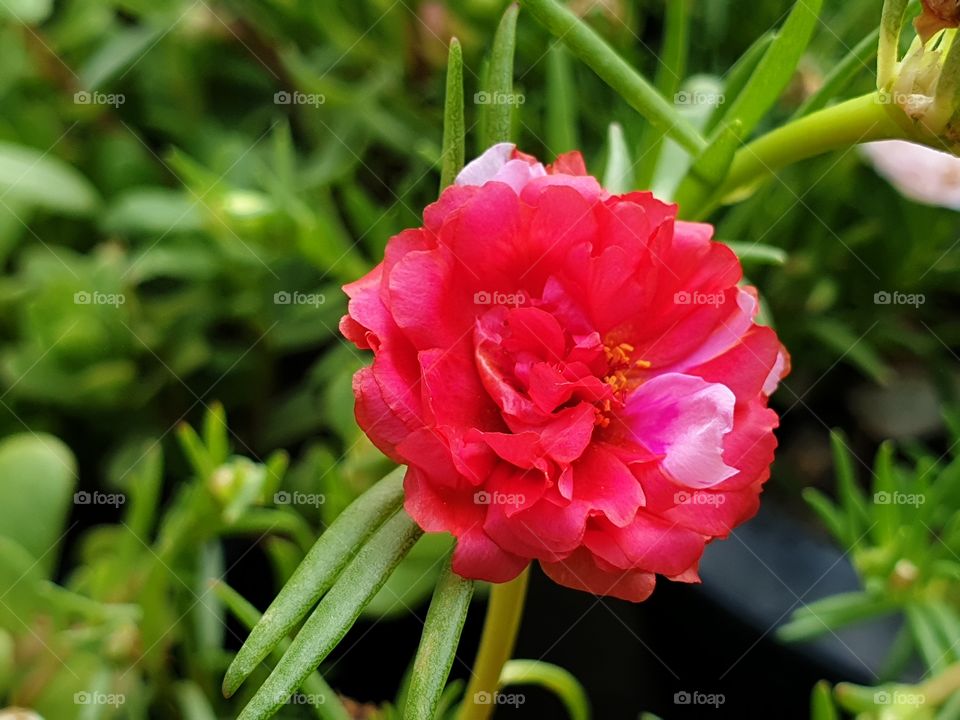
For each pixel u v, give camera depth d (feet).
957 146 0.31
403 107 0.61
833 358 0.63
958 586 0.45
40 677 0.45
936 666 0.42
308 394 0.63
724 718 0.56
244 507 0.43
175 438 0.63
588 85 0.59
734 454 0.29
